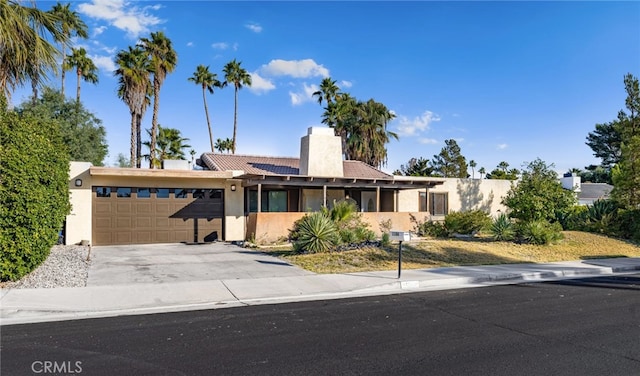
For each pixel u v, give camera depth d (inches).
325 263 481.1
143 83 1321.4
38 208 347.9
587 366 194.1
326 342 227.5
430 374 184.2
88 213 661.9
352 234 581.0
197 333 243.1
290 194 821.2
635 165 760.3
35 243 356.8
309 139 824.9
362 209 879.7
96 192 669.9
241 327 255.9
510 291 375.2
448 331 249.3
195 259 519.8
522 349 217.6
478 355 208.2
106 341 227.3
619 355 209.2
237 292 349.1
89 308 293.6
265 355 207.0
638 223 744.3
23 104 1167.6
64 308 289.7
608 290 382.0
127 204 685.9
